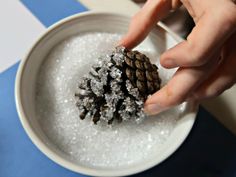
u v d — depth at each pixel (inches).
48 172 10.3
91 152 9.1
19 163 10.4
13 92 11.6
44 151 8.2
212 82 9.1
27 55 9.5
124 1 13.6
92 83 9.0
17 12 13.1
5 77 11.8
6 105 11.3
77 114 9.6
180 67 8.8
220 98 11.7
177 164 10.5
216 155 10.8
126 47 10.2
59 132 9.3
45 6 13.4
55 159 8.1
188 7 9.0
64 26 10.3
